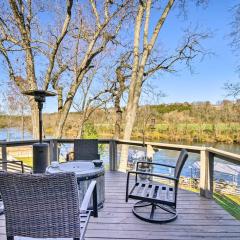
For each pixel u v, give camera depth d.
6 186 1.79
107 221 3.07
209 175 3.97
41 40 9.39
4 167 4.88
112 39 10.02
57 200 1.78
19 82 10.01
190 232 2.80
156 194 3.06
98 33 9.41
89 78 12.95
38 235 1.83
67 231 1.82
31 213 1.81
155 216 3.22
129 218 3.17
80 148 4.79
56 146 5.82
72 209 1.80
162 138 15.23
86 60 9.60
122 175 5.51
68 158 5.46
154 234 2.74
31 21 9.54
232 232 2.80
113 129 12.50
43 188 1.76
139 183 3.51
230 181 11.07
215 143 15.56
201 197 4.02
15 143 5.07
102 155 8.65
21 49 8.72
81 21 10.17
